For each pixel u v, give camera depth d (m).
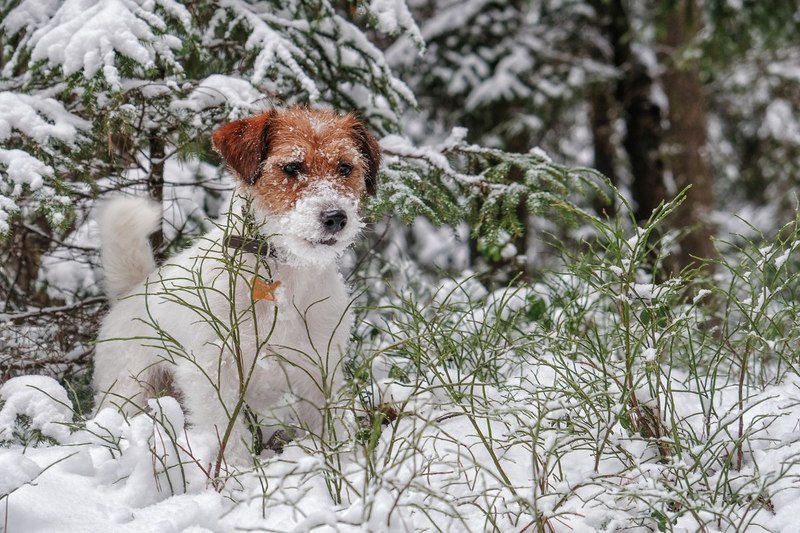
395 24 4.59
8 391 3.06
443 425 3.08
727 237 10.28
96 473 2.66
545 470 2.44
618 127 11.16
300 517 2.43
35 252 4.64
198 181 4.74
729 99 11.11
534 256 8.55
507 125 8.85
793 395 3.08
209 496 2.59
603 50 10.72
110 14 3.84
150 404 2.87
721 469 2.70
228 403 3.09
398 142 4.68
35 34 3.99
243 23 4.60
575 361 3.33
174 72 3.89
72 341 4.30
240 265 2.90
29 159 3.59
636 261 2.93
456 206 4.42
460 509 2.54
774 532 2.38
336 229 3.14
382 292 5.21
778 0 7.92
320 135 3.41
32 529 2.32
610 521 2.48
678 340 3.69
